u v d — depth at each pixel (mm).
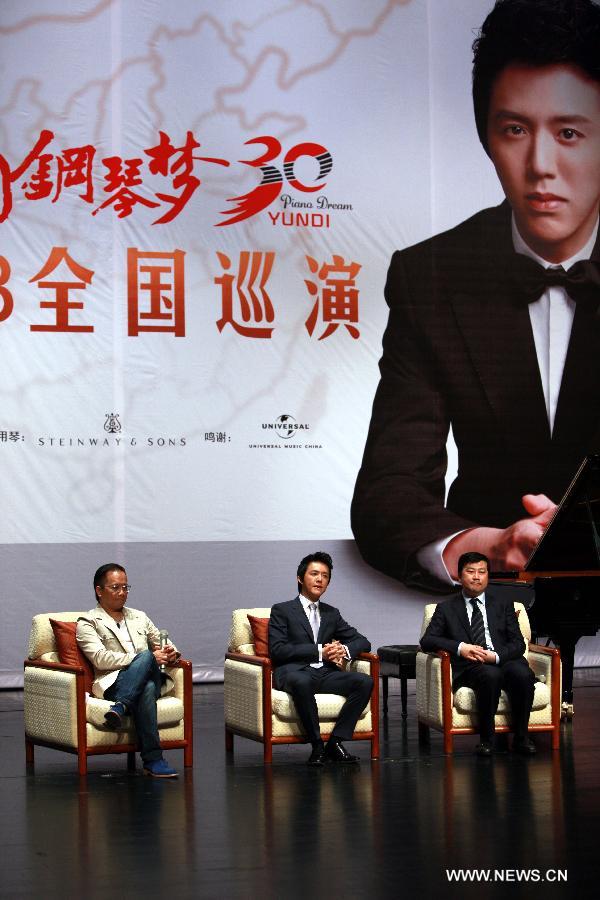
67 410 9578
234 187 9938
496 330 10375
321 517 10047
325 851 4543
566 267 10484
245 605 9875
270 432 9953
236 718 6594
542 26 10453
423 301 10266
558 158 10461
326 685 6359
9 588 9453
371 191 10195
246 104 9953
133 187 9742
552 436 10430
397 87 10250
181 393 9797
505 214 10438
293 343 10023
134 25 9750
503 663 6488
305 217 10070
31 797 5535
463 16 10375
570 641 7504
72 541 9555
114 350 9680
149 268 9750
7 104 9539
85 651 6203
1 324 9508
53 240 9609
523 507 10359
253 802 5387
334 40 10133
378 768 6133
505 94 10422
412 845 4613
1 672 9430
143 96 9766
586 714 7918
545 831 4797
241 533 9875
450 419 10281
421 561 10188
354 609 10086
